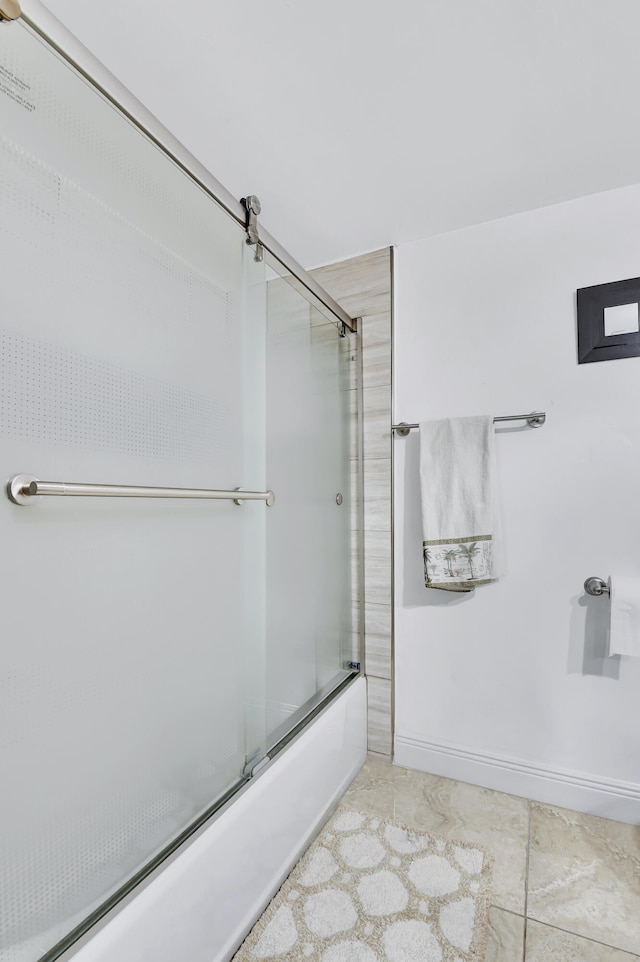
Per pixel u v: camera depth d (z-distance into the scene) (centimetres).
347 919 114
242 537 122
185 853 94
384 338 187
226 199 114
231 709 117
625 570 150
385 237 182
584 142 133
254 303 127
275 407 139
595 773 154
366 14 97
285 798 127
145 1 93
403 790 167
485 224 172
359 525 191
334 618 178
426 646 180
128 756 86
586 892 123
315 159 140
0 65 65
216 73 110
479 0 95
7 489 66
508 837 143
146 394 91
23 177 68
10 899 66
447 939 108
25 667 68
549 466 161
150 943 82
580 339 157
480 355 172
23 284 68
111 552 84
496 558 161
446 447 168
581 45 104
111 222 83
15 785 67
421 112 123
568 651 158
